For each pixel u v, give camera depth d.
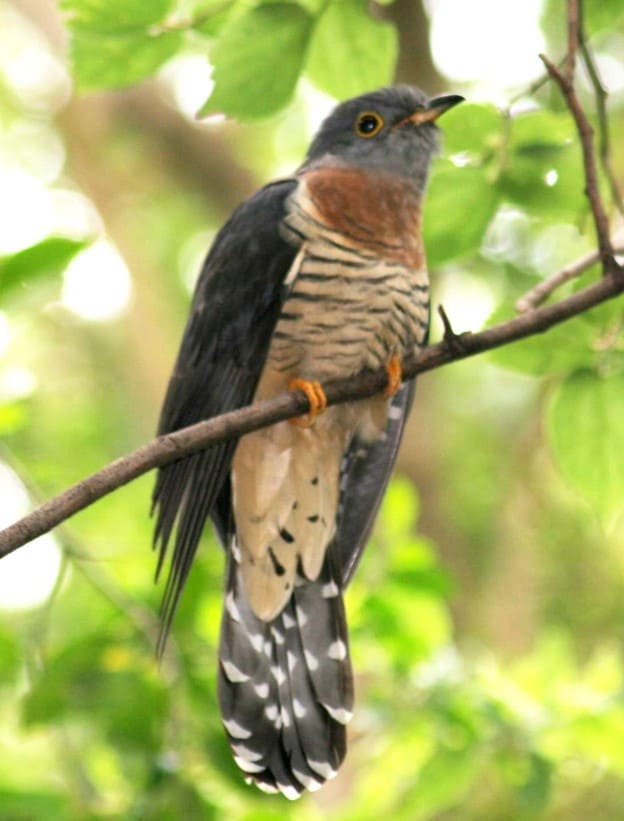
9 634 10.72
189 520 9.07
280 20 8.49
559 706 11.30
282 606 9.65
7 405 10.79
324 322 9.59
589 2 9.14
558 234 17.08
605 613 19.48
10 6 20.95
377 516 10.68
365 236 9.68
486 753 11.12
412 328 9.71
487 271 17.53
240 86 8.73
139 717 10.44
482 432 20.81
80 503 7.16
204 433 7.73
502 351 9.08
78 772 10.78
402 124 10.16
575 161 9.23
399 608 11.51
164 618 8.80
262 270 9.69
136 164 20.64
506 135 9.18
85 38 8.61
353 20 8.82
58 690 10.48
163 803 10.23
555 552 19.73
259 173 22.38
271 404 8.02
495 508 19.94
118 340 21.48
